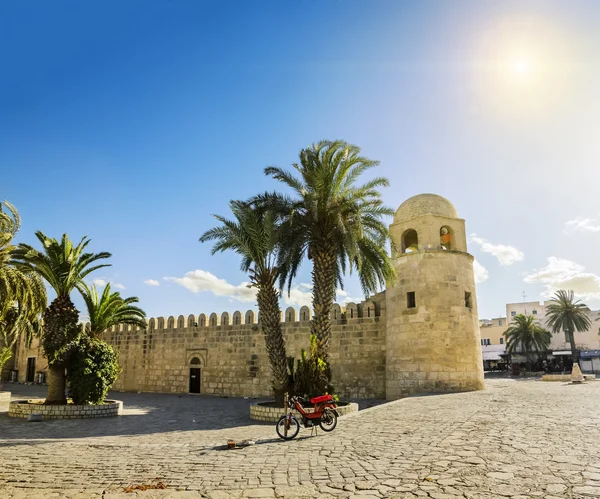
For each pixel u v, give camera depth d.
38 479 7.68
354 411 17.23
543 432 9.88
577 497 5.64
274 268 18.27
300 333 28.66
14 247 18.58
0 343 28.02
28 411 17.66
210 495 6.46
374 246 18.80
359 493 6.22
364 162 18.17
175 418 17.62
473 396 19.12
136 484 7.20
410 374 23.16
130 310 27.14
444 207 25.70
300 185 18.06
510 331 64.94
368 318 26.75
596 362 65.94
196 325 32.97
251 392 29.66
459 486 6.25
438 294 23.41
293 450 9.48
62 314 18.41
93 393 18.28
